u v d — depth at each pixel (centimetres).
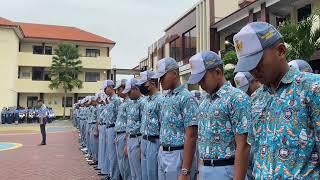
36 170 1059
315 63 1539
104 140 927
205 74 341
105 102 924
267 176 225
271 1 1675
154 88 561
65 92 4528
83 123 1579
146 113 557
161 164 466
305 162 213
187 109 422
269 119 231
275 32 233
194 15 2428
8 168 1100
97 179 919
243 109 314
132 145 641
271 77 230
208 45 2225
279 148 221
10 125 3631
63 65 4484
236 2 2277
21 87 4428
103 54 4925
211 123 335
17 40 4356
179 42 2680
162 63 461
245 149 310
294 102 218
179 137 451
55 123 3922
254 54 231
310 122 214
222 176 328
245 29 238
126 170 732
